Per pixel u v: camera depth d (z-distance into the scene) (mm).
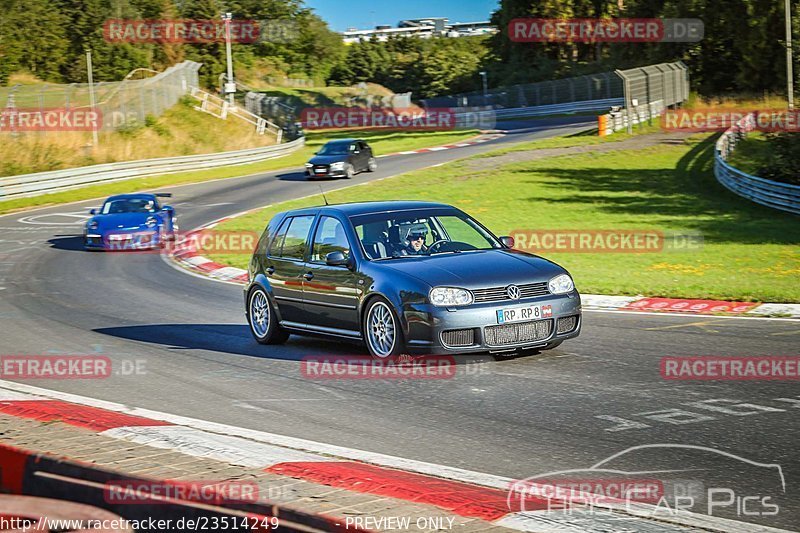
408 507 9812
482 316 18031
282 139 127750
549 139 107062
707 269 35625
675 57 132750
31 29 147125
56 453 12047
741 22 124688
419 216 21328
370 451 12914
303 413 15484
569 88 167000
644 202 61281
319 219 21922
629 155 86500
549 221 52844
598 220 53156
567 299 18969
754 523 9680
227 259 44375
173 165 91062
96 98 106250
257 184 82125
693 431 13555
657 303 27625
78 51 150000
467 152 101062
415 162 94312
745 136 87688
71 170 79375
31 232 57969
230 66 121750
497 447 13039
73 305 31234
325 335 21125
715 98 123625
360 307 19734
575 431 13758
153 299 32344
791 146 64938
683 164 79312
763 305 26375
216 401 16672
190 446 12945
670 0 137500
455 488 10883
